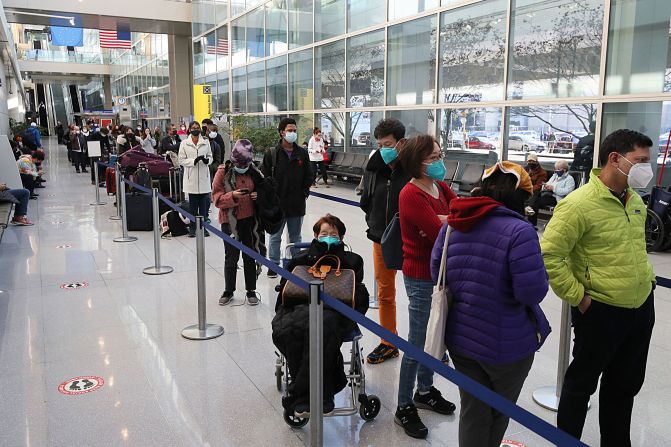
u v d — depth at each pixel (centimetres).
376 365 432
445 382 409
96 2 2447
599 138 957
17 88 3709
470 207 239
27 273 702
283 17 1969
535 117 1075
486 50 1171
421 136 313
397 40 1434
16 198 1028
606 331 268
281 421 355
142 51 3900
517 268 227
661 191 803
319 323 289
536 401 372
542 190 970
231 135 2031
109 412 366
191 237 921
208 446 329
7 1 2291
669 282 290
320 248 373
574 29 988
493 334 238
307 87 1866
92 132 2127
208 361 444
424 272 326
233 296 605
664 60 858
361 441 332
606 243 263
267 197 569
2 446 327
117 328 514
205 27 2617
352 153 1641
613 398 290
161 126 3488
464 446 255
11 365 436
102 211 1199
